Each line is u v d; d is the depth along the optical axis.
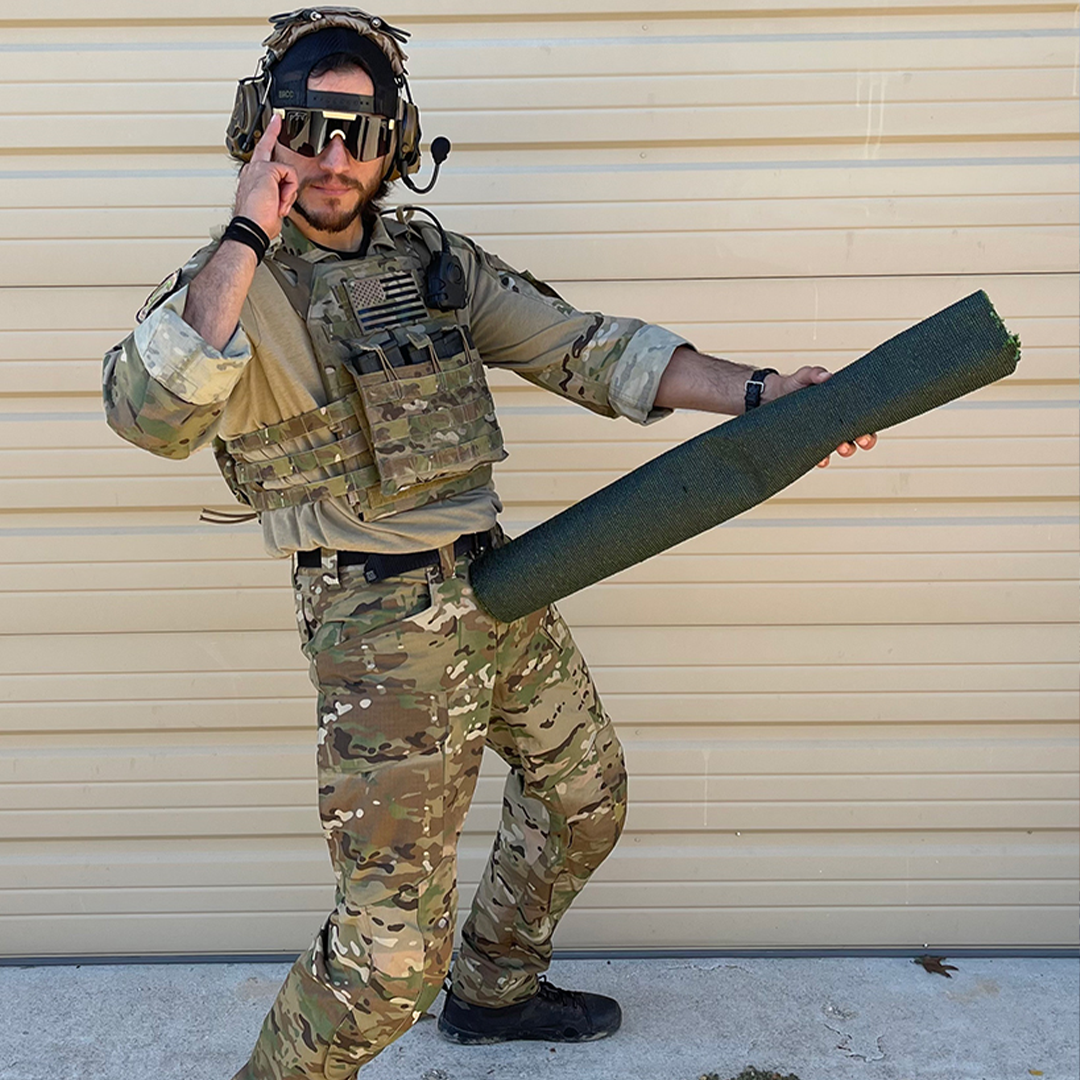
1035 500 2.60
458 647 1.82
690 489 1.81
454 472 1.81
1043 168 2.52
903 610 2.64
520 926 2.25
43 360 2.54
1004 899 2.71
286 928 2.71
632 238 2.54
